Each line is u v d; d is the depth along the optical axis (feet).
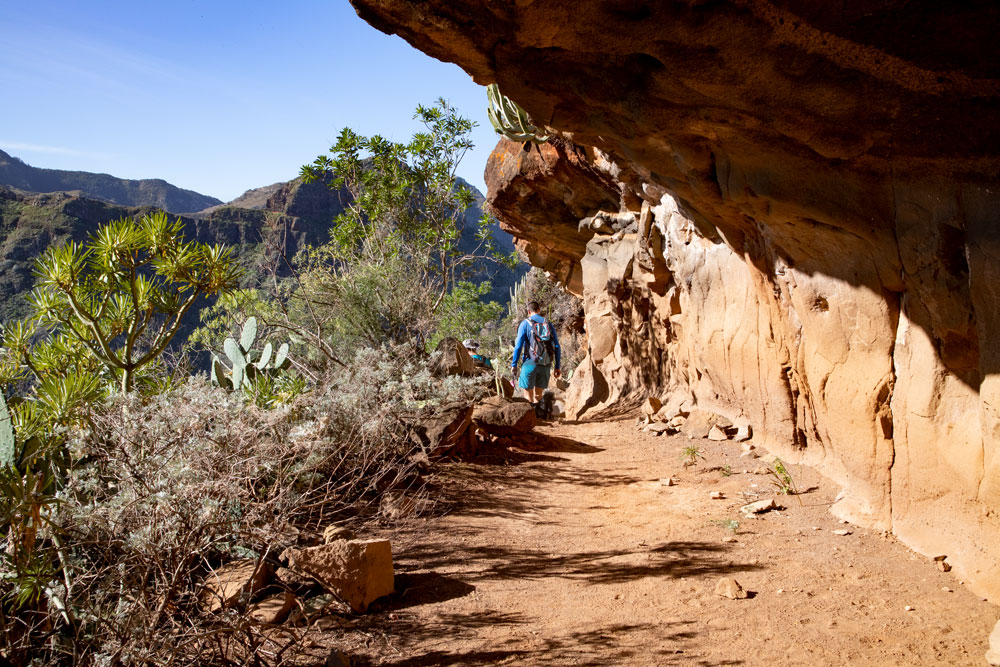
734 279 25.34
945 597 12.55
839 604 12.66
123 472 12.34
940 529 14.07
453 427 23.26
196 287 19.02
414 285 34.19
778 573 14.25
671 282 32.94
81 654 9.64
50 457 12.49
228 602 11.40
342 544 13.07
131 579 10.75
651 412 33.12
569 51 12.32
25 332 17.58
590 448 27.63
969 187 11.39
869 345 15.51
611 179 34.01
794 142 13.11
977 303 11.62
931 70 10.26
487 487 21.22
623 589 13.94
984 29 9.36
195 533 11.15
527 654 11.32
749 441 25.30
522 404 28.40
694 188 16.87
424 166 45.16
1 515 10.08
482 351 44.04
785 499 18.88
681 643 11.57
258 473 13.62
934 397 13.70
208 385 16.44
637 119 13.20
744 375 25.08
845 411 16.63
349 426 18.78
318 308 31.99
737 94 11.65
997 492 12.09
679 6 10.36
